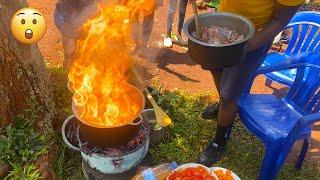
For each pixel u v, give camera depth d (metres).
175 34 5.34
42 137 3.28
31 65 3.29
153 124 3.75
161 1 4.46
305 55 3.40
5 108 3.17
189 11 5.81
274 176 3.34
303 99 3.52
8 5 2.95
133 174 3.45
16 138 3.20
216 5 5.86
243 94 3.59
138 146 3.16
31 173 3.11
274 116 3.43
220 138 3.65
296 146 3.96
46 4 5.86
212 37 2.83
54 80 4.32
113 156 3.09
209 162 3.71
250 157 3.80
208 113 4.11
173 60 4.96
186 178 3.15
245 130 4.05
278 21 2.95
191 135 3.95
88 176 3.41
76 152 3.65
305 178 3.66
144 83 4.21
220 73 3.59
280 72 4.12
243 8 3.05
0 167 3.06
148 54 4.97
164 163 3.54
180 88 4.54
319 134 4.11
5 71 3.06
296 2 2.80
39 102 3.44
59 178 3.45
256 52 3.16
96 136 3.01
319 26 3.91
